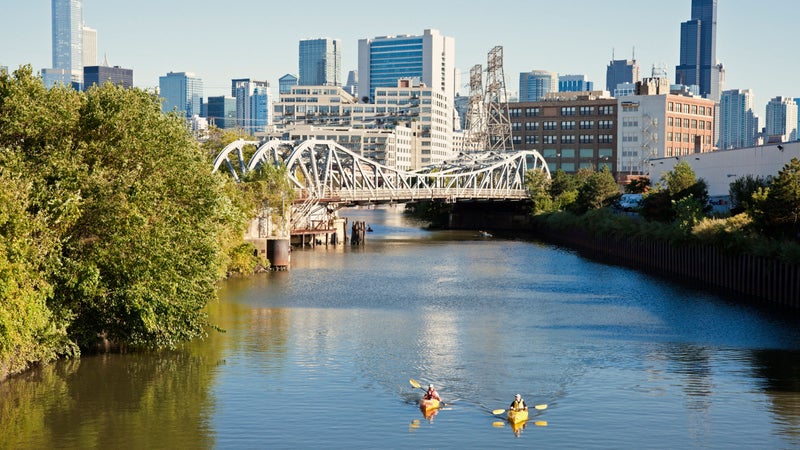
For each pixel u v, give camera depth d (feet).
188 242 222.28
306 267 438.40
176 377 207.10
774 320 285.64
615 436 171.01
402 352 236.22
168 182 226.17
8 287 182.70
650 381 208.03
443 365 222.69
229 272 397.60
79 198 198.90
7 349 187.21
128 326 212.84
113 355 224.94
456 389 201.16
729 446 165.89
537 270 439.22
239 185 426.51
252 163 471.62
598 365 223.51
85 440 166.20
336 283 375.66
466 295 344.49
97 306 209.26
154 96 236.84
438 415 182.80
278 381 205.67
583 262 481.87
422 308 309.83
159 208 216.74
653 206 511.40
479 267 449.48
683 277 408.05
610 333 264.11
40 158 207.92
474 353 236.22
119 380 203.72
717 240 365.20
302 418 179.93
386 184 634.43
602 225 545.85
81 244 207.31
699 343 249.75
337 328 268.62
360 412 184.14
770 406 188.65
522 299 334.65
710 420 179.83
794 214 335.26
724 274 362.74
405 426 176.04
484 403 190.90
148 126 225.76
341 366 220.23
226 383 203.10
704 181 556.92
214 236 241.96
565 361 227.40
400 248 568.00
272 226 447.42
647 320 286.46
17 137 214.07
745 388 202.08
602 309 309.83
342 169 575.38
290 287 360.28
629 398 194.49
